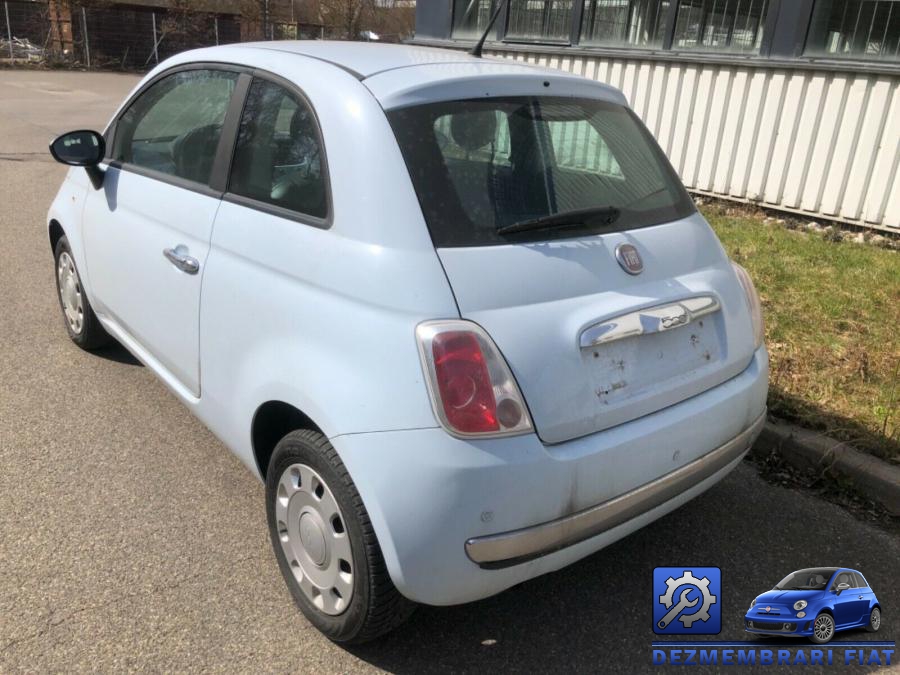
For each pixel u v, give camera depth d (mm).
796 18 7277
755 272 6062
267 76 2832
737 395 2686
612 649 2566
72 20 30922
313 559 2479
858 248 6844
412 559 2104
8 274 6023
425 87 2447
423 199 2250
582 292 2324
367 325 2188
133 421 3887
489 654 2520
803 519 3312
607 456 2240
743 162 8055
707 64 8133
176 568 2832
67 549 2902
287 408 2559
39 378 4301
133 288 3514
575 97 2844
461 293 2137
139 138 3658
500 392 2084
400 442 2086
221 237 2811
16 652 2408
